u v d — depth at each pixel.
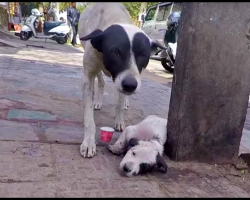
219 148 1.30
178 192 1.04
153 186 1.05
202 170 1.24
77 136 1.40
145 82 3.17
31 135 1.34
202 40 1.16
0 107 1.67
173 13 4.18
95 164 1.16
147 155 1.12
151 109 2.10
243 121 1.30
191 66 1.18
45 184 0.98
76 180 1.03
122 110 1.58
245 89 1.26
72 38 7.54
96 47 1.23
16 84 2.26
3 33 7.38
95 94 2.29
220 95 1.23
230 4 1.15
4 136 1.29
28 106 1.76
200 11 1.13
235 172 1.27
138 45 1.16
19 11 10.54
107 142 1.38
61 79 2.70
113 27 1.21
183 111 1.22
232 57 1.21
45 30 7.31
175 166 1.23
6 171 1.02
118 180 1.06
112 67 1.18
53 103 1.90
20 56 4.01
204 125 1.25
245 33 1.20
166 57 4.25
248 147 1.58
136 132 1.28
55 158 1.16
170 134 1.30
